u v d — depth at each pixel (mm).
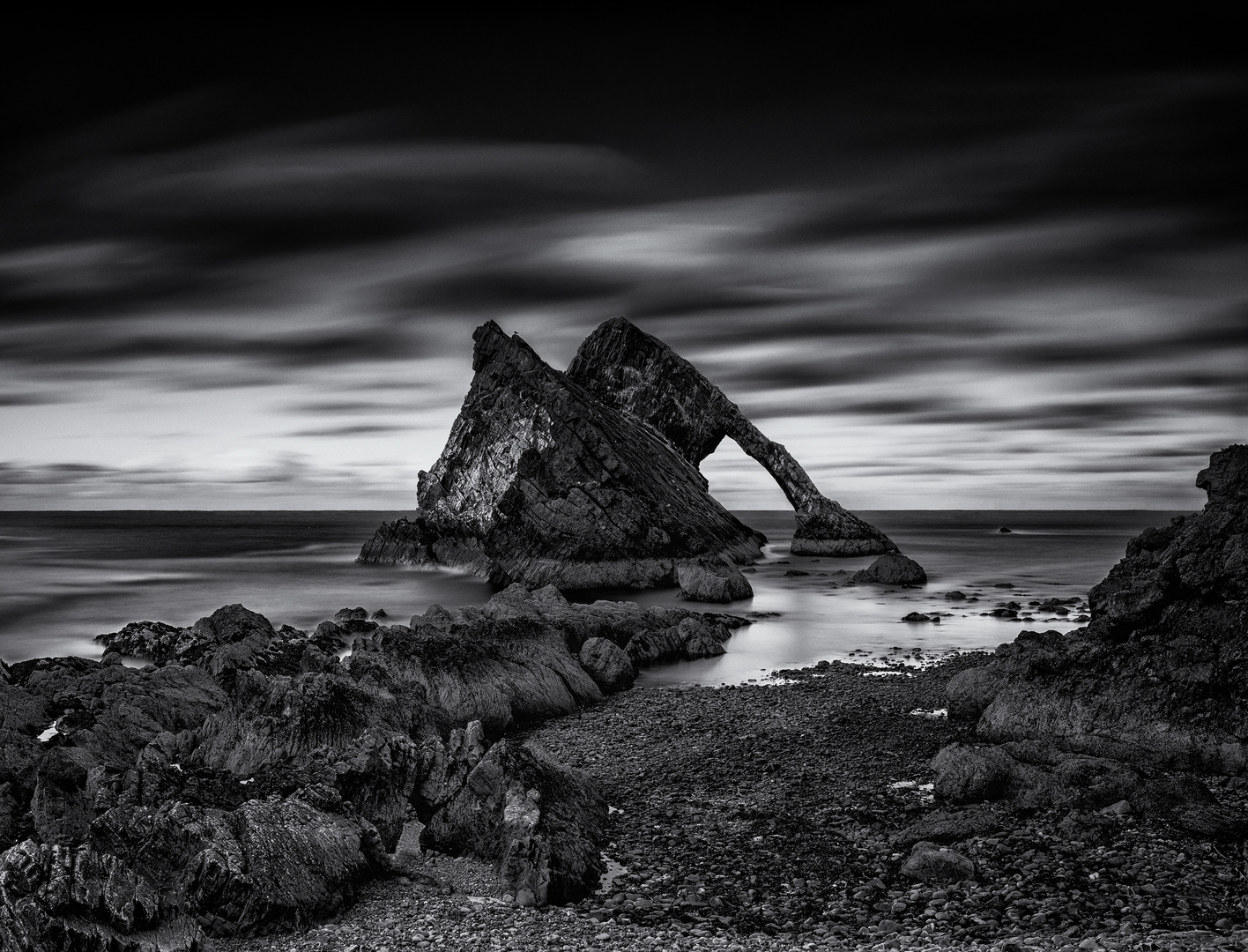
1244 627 21453
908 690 31812
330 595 63531
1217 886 15031
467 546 75125
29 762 22000
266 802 17234
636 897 15859
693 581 61312
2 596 63656
